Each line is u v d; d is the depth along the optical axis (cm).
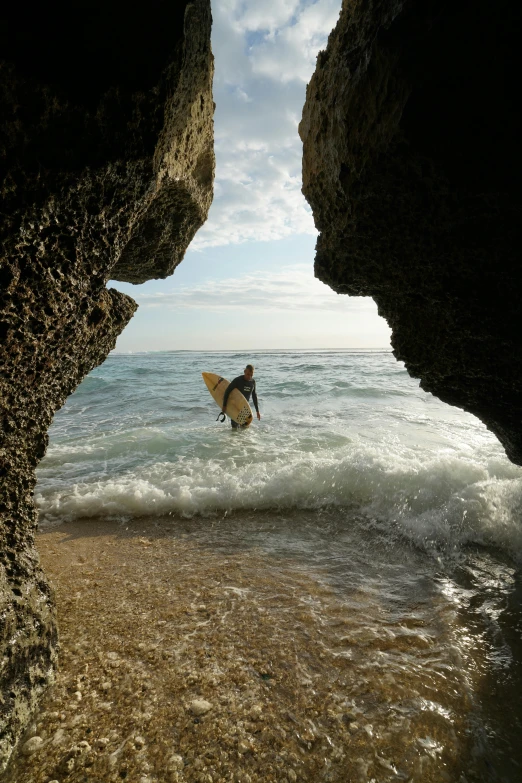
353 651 221
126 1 144
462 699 192
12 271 143
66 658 212
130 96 154
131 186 176
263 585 285
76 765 159
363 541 353
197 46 182
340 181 231
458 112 170
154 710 183
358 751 168
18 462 183
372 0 195
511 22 152
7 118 129
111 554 330
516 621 246
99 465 550
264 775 158
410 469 453
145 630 235
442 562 318
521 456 320
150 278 325
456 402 316
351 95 207
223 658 214
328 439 670
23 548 190
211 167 262
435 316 266
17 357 159
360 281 280
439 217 209
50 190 144
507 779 159
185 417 886
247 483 456
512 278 215
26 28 127
